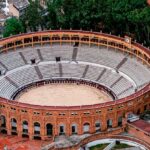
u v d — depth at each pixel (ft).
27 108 403.13
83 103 474.49
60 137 405.59
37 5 606.55
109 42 532.73
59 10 592.60
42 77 513.04
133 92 462.19
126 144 391.04
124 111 414.82
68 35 544.62
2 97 433.48
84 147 389.80
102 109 403.75
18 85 496.23
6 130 422.82
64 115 402.11
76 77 515.09
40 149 399.24
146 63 496.64
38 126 411.54
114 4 570.87
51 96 488.02
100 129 412.36
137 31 562.66
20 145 407.03
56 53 536.83
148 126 401.49
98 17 574.56
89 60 527.40
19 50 534.37
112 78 500.74
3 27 626.23
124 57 518.78
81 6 580.30
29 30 610.24
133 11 549.95
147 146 382.63
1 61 515.09
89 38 540.52
